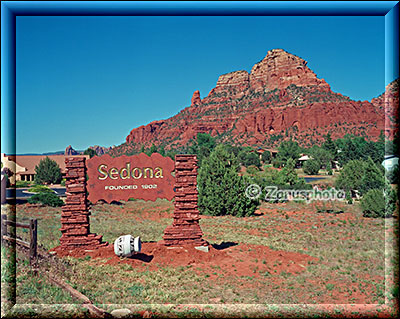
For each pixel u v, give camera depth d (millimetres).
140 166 13953
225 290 10156
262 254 14250
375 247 15469
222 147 28547
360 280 11172
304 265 13008
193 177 14086
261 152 128375
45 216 23516
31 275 9844
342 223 22688
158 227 20984
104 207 31125
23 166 61656
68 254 12930
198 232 13891
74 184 13648
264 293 9938
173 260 12797
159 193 14031
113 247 13391
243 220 24375
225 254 13922
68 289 9203
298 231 20109
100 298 9172
